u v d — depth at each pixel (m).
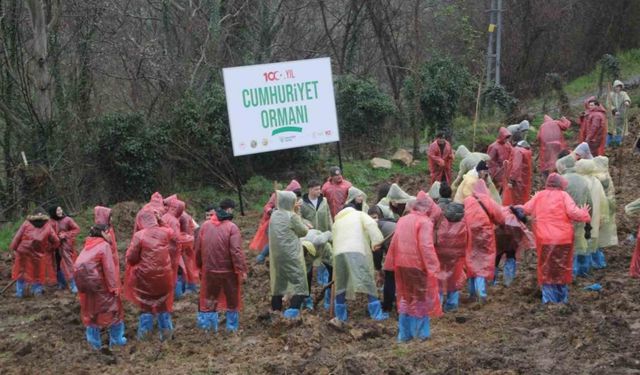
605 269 13.59
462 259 11.34
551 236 11.30
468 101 30.81
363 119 26.52
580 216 11.20
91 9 24.86
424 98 27.56
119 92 28.80
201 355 10.56
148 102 26.84
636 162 23.30
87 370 10.14
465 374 9.04
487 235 11.63
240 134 19.98
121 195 22.38
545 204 11.44
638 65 45.72
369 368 9.28
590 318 10.75
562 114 32.12
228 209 11.30
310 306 12.50
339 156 21.41
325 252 12.71
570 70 45.12
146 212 11.27
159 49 28.78
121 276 15.61
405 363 9.40
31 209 21.44
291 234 11.53
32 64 23.23
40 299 14.30
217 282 11.28
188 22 28.69
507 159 16.72
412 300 10.20
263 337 11.23
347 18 34.34
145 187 22.38
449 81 27.66
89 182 22.33
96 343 11.16
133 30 31.73
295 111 20.45
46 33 22.64
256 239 14.70
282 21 32.81
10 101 22.70
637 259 11.84
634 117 29.73
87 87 24.05
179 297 13.94
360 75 33.06
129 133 22.11
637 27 49.00
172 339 11.36
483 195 11.74
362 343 10.56
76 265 10.84
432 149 19.30
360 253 11.24
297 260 11.53
